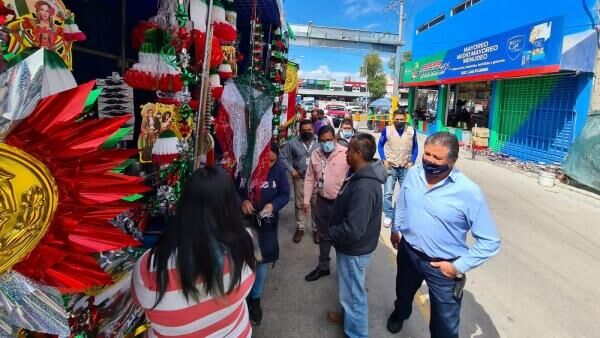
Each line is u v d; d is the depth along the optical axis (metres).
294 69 7.85
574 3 9.46
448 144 2.22
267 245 2.90
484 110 14.29
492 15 13.16
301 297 3.55
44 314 0.97
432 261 2.39
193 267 1.21
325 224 3.87
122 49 2.56
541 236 5.45
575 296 3.80
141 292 1.27
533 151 10.93
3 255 0.85
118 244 1.07
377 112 26.50
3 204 0.82
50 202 0.91
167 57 1.97
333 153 3.82
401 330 3.13
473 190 2.22
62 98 0.89
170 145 2.06
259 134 2.61
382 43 19.75
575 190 7.92
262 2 3.92
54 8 1.21
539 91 10.74
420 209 2.41
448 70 15.33
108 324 1.54
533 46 9.81
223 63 2.98
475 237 2.24
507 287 3.93
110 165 1.02
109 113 2.04
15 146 0.83
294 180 4.92
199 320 1.29
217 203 1.27
